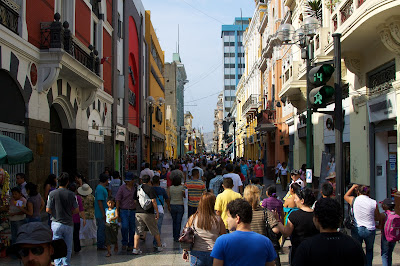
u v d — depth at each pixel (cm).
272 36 2969
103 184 948
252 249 367
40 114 1241
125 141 2570
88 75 1498
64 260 717
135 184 976
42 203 859
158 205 983
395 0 895
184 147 10212
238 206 385
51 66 1229
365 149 1306
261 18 3991
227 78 10400
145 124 3597
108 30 2111
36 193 845
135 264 791
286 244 937
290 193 745
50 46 1238
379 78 1231
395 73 1107
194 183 1018
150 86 3881
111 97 2175
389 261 674
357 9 1034
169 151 6225
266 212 586
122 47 2567
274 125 3036
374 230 664
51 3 1365
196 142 13188
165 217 1459
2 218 867
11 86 1090
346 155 1543
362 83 1328
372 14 954
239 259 365
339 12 1229
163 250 920
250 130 4897
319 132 1878
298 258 346
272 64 3288
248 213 383
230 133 7506
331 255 338
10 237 870
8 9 1060
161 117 4697
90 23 1783
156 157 4122
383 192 1238
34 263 273
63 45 1271
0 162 804
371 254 674
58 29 1244
